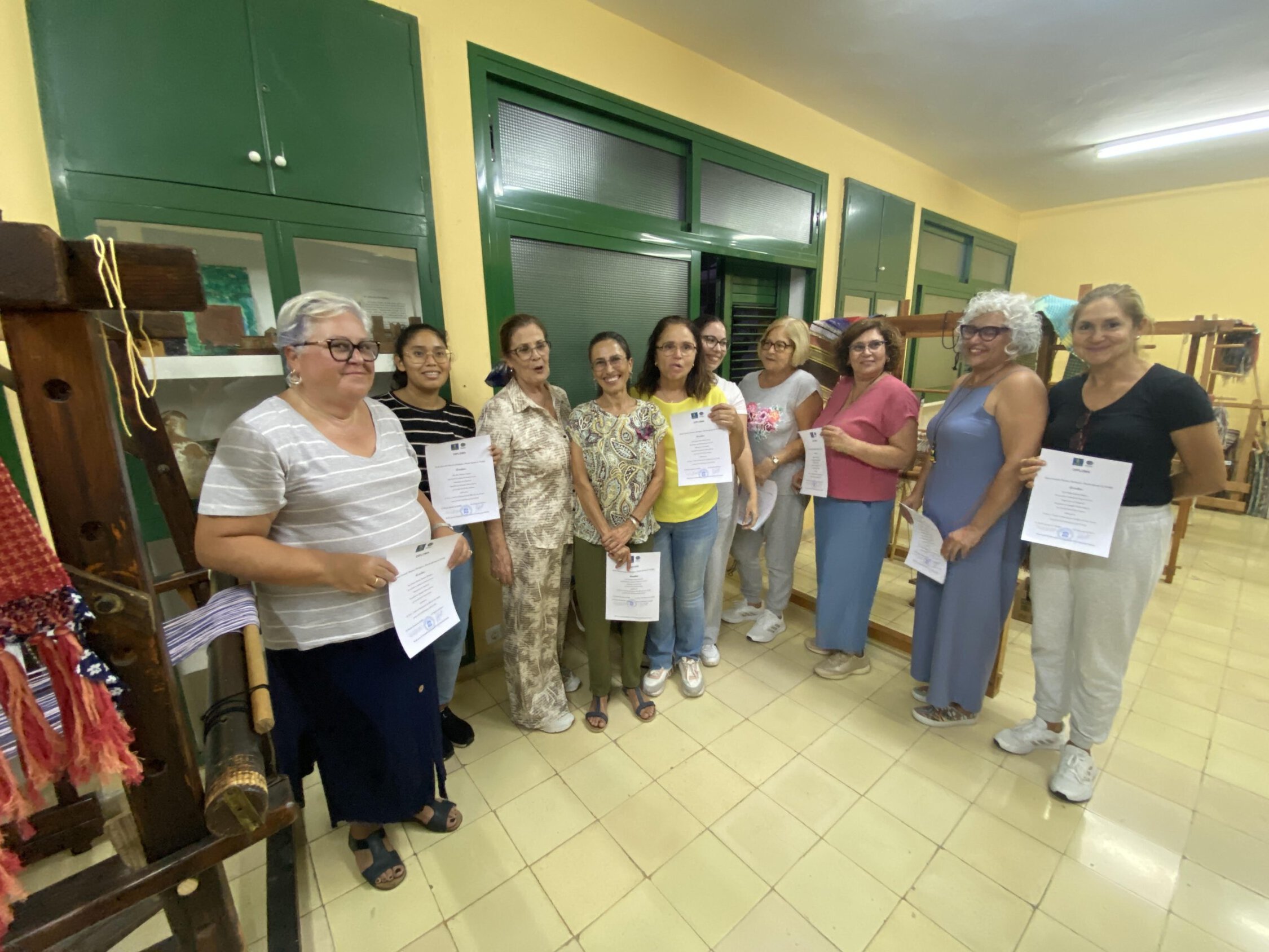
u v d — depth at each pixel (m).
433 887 1.32
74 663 0.51
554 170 2.11
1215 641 2.41
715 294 3.02
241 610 0.94
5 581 0.48
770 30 2.22
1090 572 1.47
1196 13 2.10
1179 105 2.93
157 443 1.14
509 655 1.79
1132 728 1.84
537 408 1.66
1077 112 3.02
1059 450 1.49
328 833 1.49
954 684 1.81
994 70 2.55
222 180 1.42
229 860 1.40
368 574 1.03
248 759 0.63
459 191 1.85
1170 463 1.37
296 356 0.97
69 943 0.88
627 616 1.75
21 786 0.57
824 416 2.10
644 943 1.19
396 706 1.21
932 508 1.76
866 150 3.38
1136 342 1.38
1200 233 4.49
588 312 2.31
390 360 1.72
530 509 1.66
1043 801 1.55
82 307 0.48
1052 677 1.66
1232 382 4.52
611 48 2.12
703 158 2.51
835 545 2.03
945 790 1.59
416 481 1.20
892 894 1.29
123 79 1.28
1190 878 1.31
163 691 0.59
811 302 3.28
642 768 1.69
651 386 1.88
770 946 1.18
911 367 4.24
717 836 1.45
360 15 1.56
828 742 1.80
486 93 1.85
